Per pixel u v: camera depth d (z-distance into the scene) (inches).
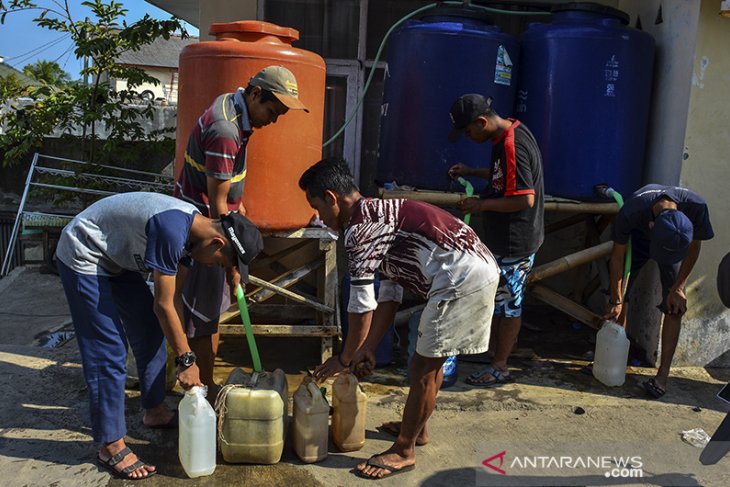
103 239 100.0
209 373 128.0
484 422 131.1
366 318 101.1
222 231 96.5
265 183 132.4
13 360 150.5
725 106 153.1
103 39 254.4
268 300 188.7
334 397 117.0
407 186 157.0
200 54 129.9
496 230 139.4
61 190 265.3
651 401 142.7
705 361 162.1
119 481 104.1
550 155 157.5
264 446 108.7
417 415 107.8
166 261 94.3
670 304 142.3
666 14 162.1
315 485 105.6
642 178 171.8
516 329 145.9
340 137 198.7
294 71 131.0
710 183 155.3
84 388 137.0
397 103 157.8
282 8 191.8
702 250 156.9
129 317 113.0
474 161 154.9
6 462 108.0
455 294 101.2
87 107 264.7
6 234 326.0
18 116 273.0
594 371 152.2
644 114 161.0
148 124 334.0
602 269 175.9
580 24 155.1
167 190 265.4
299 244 165.2
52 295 220.5
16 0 252.4
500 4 194.1
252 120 116.0
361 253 99.2
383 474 108.3
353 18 193.5
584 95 153.9
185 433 104.0
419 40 153.1
